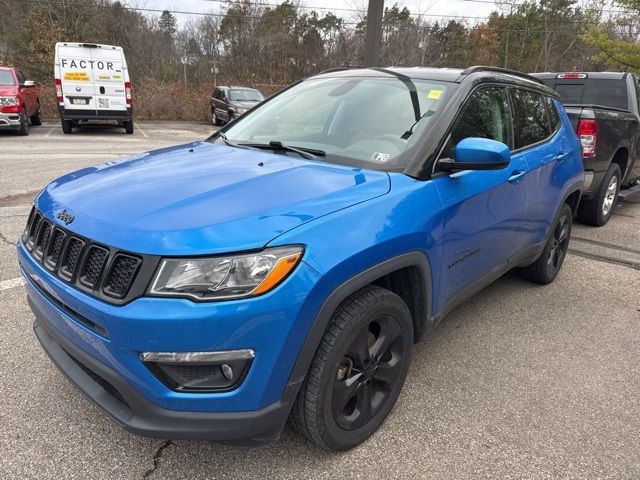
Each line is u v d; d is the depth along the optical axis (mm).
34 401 2619
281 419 1987
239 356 1830
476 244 2994
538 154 3748
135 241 1839
